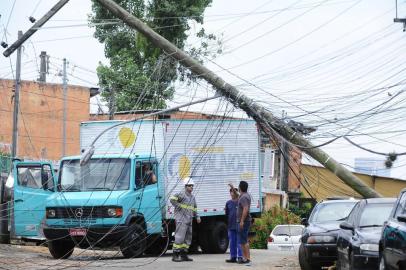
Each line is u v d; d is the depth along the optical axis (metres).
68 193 21.28
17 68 39.41
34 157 51.88
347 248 14.54
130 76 41.41
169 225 23.03
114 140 22.97
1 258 20.45
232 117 23.02
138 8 38.59
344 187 32.69
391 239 11.88
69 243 21.64
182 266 18.67
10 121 51.41
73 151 53.53
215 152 24.12
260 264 19.98
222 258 21.94
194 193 23.34
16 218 24.55
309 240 17.47
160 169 22.42
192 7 37.66
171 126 22.77
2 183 26.28
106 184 21.27
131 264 19.16
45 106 52.84
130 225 20.86
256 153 25.58
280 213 42.62
